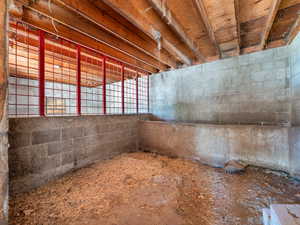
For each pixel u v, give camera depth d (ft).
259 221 4.89
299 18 7.85
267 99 10.37
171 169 9.20
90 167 9.59
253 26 8.77
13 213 5.40
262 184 7.13
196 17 7.94
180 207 5.62
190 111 14.21
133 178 7.97
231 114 11.89
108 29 8.02
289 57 9.48
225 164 9.13
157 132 12.80
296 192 6.40
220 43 10.61
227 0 6.43
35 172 7.25
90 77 18.44
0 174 3.32
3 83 3.40
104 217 5.12
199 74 13.57
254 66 10.87
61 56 11.46
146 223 4.80
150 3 6.61
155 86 16.70
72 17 7.75
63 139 8.51
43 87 7.89
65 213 5.36
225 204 5.78
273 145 8.05
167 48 10.61
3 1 3.40
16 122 6.65
